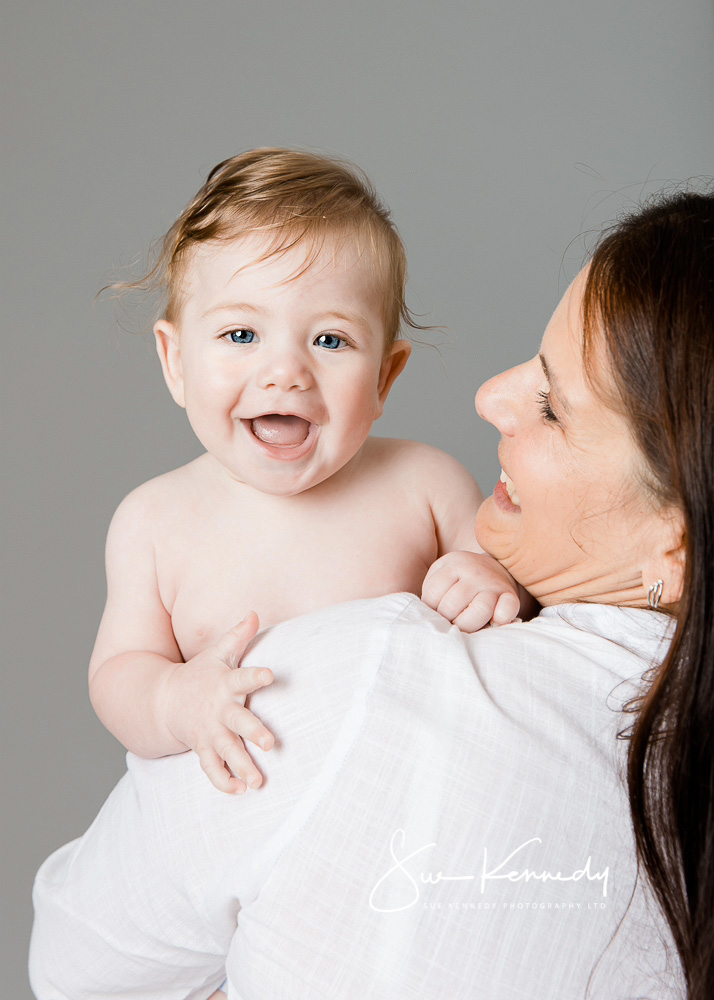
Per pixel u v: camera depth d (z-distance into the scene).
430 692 0.60
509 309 2.16
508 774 0.57
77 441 2.12
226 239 0.94
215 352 0.93
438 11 2.17
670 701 0.56
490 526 0.79
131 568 1.00
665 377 0.57
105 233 2.11
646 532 0.64
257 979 0.58
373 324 0.98
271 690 0.65
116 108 2.12
